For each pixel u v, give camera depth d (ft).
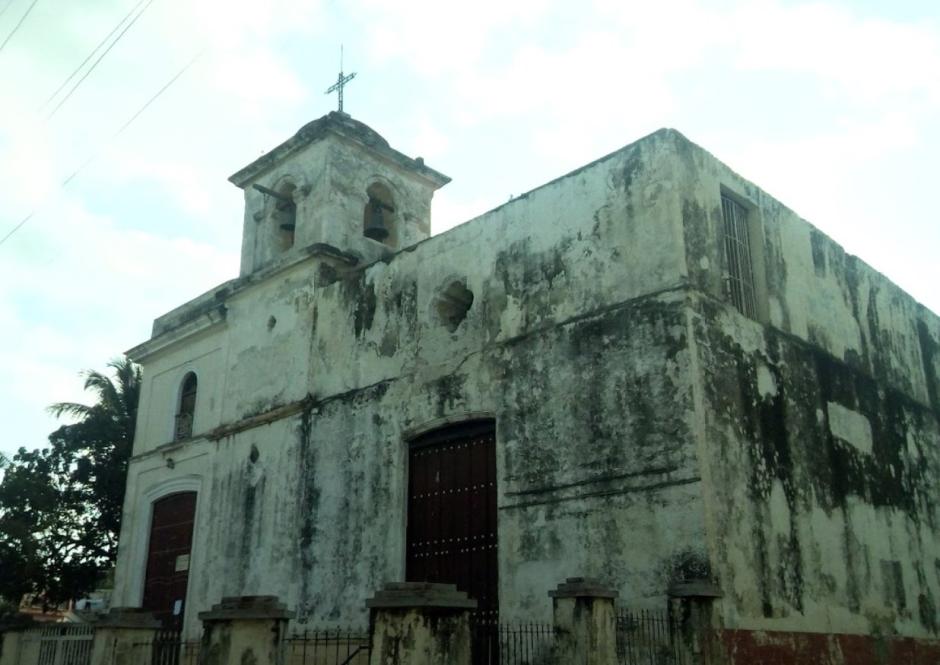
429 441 48.34
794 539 40.75
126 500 69.00
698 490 36.01
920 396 60.90
